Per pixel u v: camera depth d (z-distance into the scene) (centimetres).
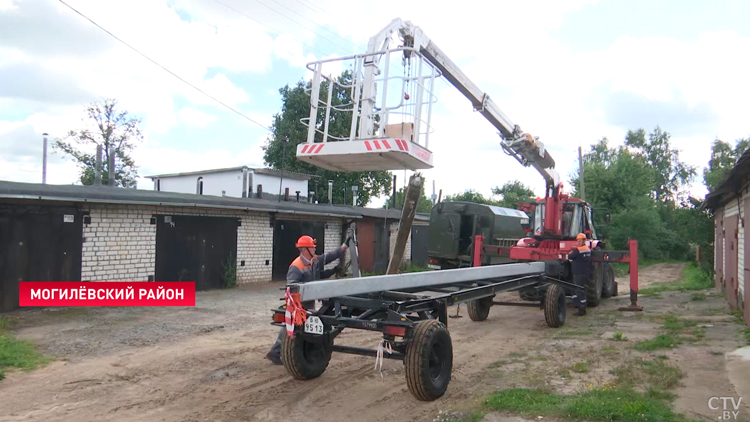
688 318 1041
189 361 706
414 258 2373
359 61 662
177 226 1366
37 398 552
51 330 879
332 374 655
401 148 585
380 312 579
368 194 3747
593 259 1212
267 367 683
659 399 518
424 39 910
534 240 1345
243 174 3173
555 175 1310
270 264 1673
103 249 1191
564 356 745
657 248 3806
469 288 774
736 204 1136
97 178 1731
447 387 595
